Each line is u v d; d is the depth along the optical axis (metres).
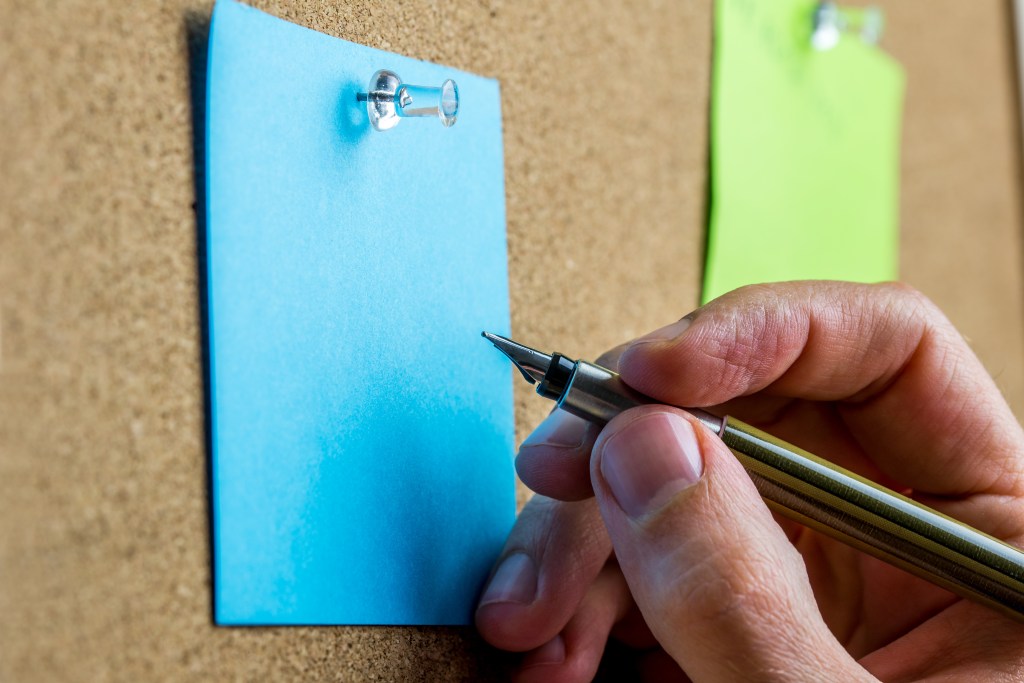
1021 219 0.57
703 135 0.38
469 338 0.32
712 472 0.28
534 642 0.31
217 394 0.27
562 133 0.34
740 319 0.30
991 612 0.31
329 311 0.29
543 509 0.32
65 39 0.27
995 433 0.32
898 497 0.30
